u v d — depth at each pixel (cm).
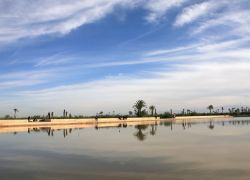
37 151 2375
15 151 2397
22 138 3425
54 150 2408
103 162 1825
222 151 2205
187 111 14825
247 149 2294
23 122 6444
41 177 1476
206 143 2695
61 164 1789
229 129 4581
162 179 1407
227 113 16275
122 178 1436
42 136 3656
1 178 1462
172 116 12100
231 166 1661
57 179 1434
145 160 1870
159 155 2052
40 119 7100
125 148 2430
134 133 4009
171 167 1652
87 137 3459
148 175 1484
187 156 2000
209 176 1450
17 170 1639
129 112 11781
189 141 2873
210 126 5566
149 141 2917
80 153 2212
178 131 4266
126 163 1781
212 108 16038
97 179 1425
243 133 3769
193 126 5653
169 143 2728
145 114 11538
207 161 1811
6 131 4625
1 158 2058
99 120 8419
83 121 7931
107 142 2888
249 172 1520
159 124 6806
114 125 6575
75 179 1431
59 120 7238
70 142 2947
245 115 16738
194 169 1598
